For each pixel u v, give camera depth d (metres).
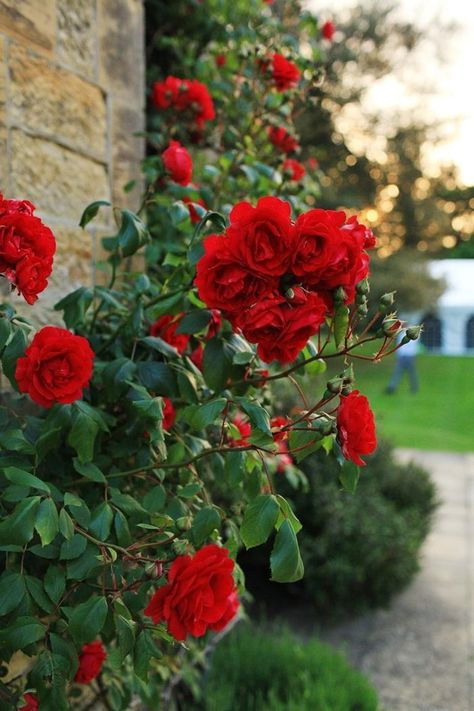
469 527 5.33
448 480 6.73
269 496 1.14
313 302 1.09
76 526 1.22
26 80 1.72
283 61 2.24
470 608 4.05
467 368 18.09
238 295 1.12
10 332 1.22
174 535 1.13
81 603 1.18
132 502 1.31
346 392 1.11
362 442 1.07
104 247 1.81
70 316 1.54
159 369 1.48
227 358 1.39
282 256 1.07
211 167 2.17
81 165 1.97
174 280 1.53
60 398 1.19
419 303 16.11
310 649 3.05
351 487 1.17
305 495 3.87
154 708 1.86
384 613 4.00
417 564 4.08
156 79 3.17
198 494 1.63
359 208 14.32
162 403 1.34
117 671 1.77
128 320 1.54
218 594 1.07
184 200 2.04
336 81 10.98
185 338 1.61
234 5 3.15
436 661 3.49
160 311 1.47
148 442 1.50
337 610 3.81
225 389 1.42
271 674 2.86
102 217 2.10
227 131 2.36
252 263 1.07
